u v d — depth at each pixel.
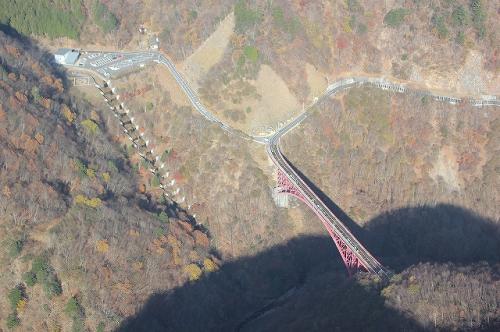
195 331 174.25
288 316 172.62
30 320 159.88
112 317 161.75
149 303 169.25
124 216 181.75
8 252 163.88
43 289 161.75
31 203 170.88
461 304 145.38
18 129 182.25
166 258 180.50
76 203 177.00
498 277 153.12
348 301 160.62
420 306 147.00
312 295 178.62
